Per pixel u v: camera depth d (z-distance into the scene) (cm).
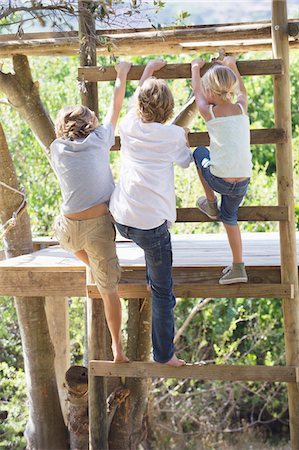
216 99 541
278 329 1230
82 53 607
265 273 594
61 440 856
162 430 1127
